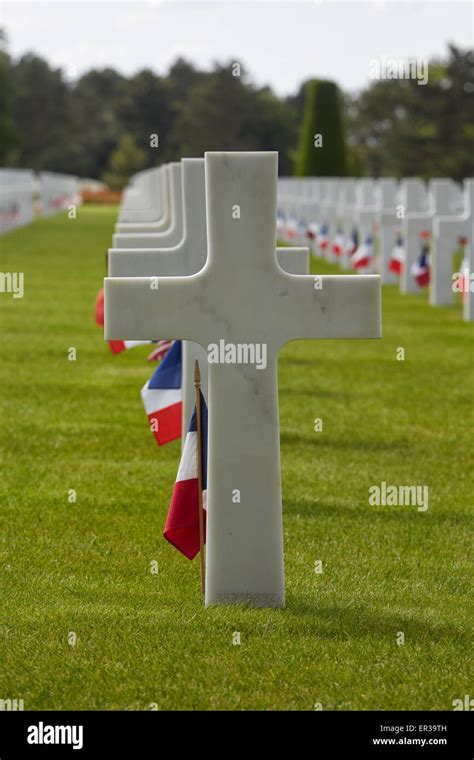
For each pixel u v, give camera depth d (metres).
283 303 6.98
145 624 7.00
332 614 7.29
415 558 8.70
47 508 9.88
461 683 6.29
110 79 175.88
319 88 61.72
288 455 12.12
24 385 16.20
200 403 7.43
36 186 88.75
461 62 95.50
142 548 8.80
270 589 7.29
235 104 120.06
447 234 28.03
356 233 36.69
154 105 147.38
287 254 8.64
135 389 16.09
